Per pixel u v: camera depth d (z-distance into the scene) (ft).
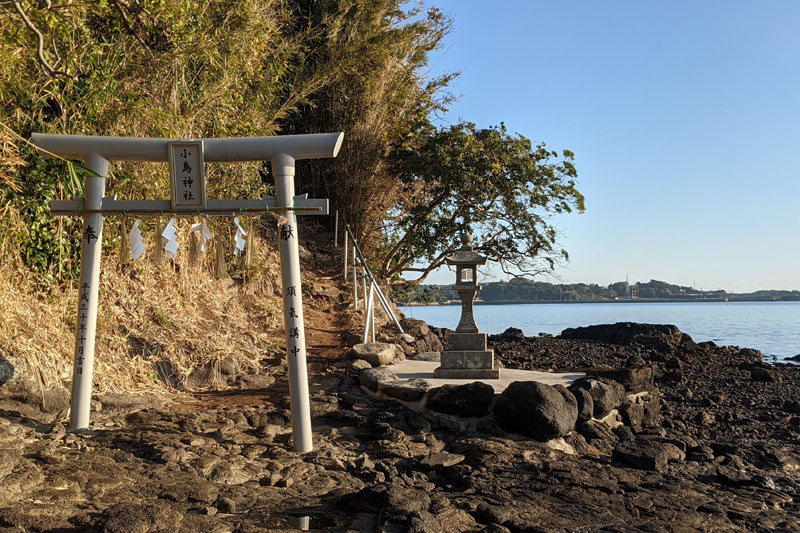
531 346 53.67
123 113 26.13
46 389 20.84
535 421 22.20
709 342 58.39
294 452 20.10
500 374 30.01
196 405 24.82
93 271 20.59
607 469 20.47
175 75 29.48
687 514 16.66
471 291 29.30
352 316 40.98
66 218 24.70
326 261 48.52
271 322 36.83
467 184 48.88
